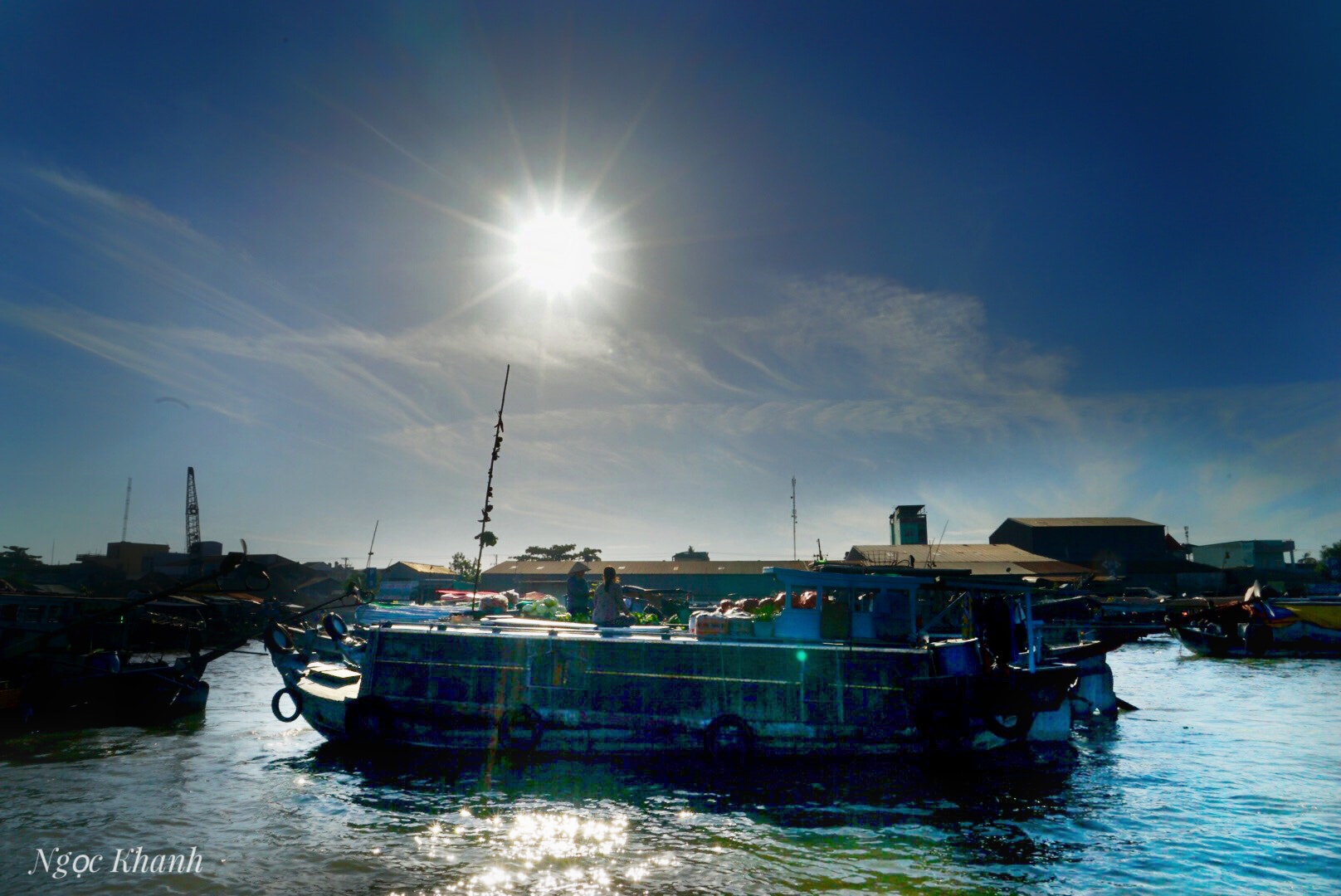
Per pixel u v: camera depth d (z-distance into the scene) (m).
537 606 24.62
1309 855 11.45
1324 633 44.12
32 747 18.22
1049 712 16.39
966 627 16.70
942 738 15.60
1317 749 18.45
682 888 10.05
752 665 15.79
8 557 73.50
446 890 9.87
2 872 10.34
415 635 16.75
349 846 11.38
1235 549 87.75
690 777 15.22
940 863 11.06
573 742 15.70
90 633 27.30
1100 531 78.25
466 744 15.98
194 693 22.70
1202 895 10.09
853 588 17.25
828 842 11.82
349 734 16.58
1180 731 20.78
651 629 18.23
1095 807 13.69
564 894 9.82
